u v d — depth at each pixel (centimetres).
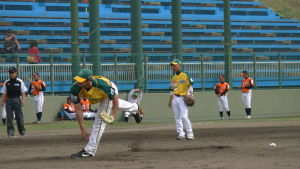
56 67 6969
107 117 2466
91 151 2627
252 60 8031
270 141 3400
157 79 7425
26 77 6788
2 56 6681
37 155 2903
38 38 8525
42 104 6412
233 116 7825
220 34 9575
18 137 4075
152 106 7338
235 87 7875
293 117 7600
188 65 7575
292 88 8319
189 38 9250
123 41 8931
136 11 7369
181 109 3688
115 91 2506
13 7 8588
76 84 2464
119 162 2409
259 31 9762
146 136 3997
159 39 9200
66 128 5403
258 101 8025
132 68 7262
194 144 3300
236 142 3378
